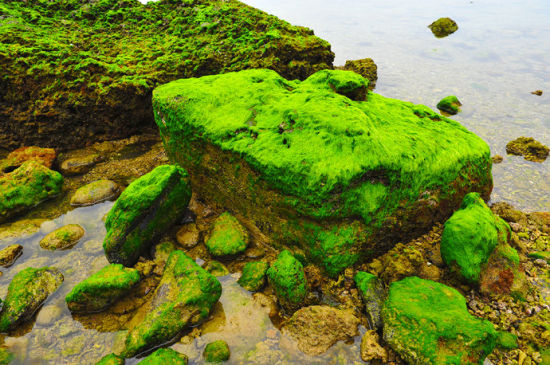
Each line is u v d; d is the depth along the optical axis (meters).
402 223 2.00
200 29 3.64
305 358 1.57
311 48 3.54
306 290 1.77
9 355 1.60
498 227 1.91
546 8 7.80
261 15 3.77
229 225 2.08
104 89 2.89
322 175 1.74
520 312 1.72
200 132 2.16
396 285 1.75
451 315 1.54
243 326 1.68
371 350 1.56
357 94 2.39
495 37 5.88
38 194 2.40
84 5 3.85
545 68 4.49
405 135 2.08
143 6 4.03
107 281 1.72
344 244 1.85
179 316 1.65
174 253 1.89
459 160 2.12
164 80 3.15
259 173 1.90
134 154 2.97
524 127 3.19
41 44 3.06
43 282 1.84
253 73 2.54
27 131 2.96
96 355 1.60
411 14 8.04
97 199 2.44
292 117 1.99
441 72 4.57
